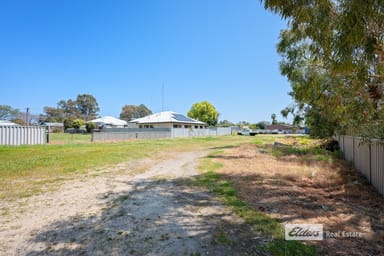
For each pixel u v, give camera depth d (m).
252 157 9.90
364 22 2.15
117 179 5.75
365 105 3.51
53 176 5.96
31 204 3.90
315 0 2.44
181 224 3.09
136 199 4.19
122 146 14.17
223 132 39.97
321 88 4.03
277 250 2.40
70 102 70.44
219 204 3.87
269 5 2.76
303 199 4.17
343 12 2.23
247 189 4.78
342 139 9.72
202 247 2.49
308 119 10.94
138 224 3.10
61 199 4.18
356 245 2.53
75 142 17.38
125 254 2.37
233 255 2.32
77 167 7.07
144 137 23.36
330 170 6.75
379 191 4.62
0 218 3.30
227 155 10.61
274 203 3.92
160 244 2.56
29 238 2.71
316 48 2.87
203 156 10.25
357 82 3.27
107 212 3.55
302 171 6.56
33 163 7.52
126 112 73.44
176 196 4.35
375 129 4.30
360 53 2.37
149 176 6.12
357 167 6.65
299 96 4.51
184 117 35.69
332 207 3.75
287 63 5.41
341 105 3.82
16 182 5.32
